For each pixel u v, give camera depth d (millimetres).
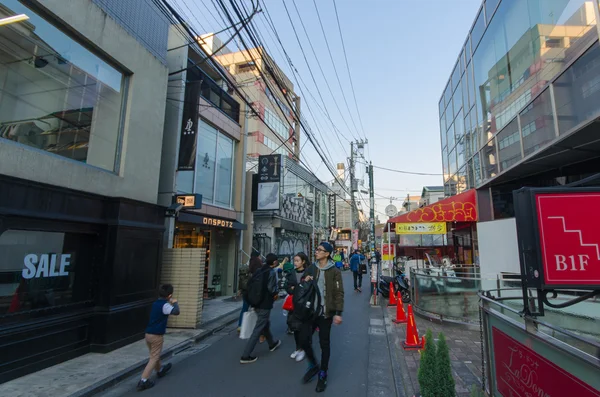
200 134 11094
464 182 13070
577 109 5703
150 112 7496
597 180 3014
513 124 8445
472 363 5141
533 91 7355
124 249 6137
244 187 13680
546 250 2488
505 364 3123
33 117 5328
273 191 13914
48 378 4559
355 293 13438
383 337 6977
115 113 6773
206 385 4539
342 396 4195
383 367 5238
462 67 13031
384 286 12078
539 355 2473
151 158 7445
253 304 5531
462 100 13172
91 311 5746
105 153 6508
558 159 7281
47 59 5535
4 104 4965
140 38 7477
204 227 11742
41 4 5219
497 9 9320
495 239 9422
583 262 2428
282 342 6590
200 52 11062
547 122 6754
